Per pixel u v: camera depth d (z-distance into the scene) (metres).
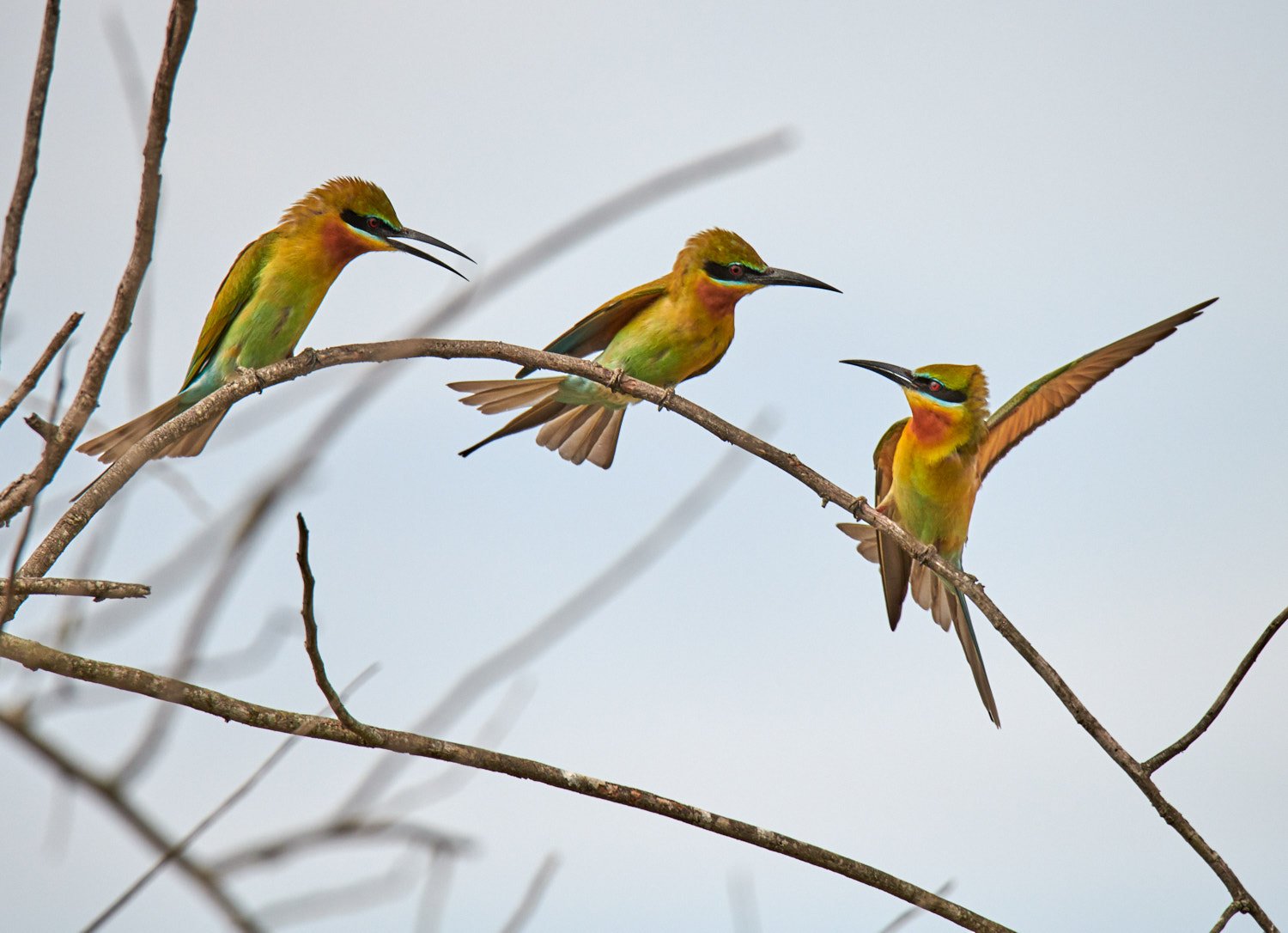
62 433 4.60
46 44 3.98
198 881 2.67
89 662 4.91
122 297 4.62
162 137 4.49
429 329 3.52
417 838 2.97
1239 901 7.10
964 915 6.62
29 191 3.97
